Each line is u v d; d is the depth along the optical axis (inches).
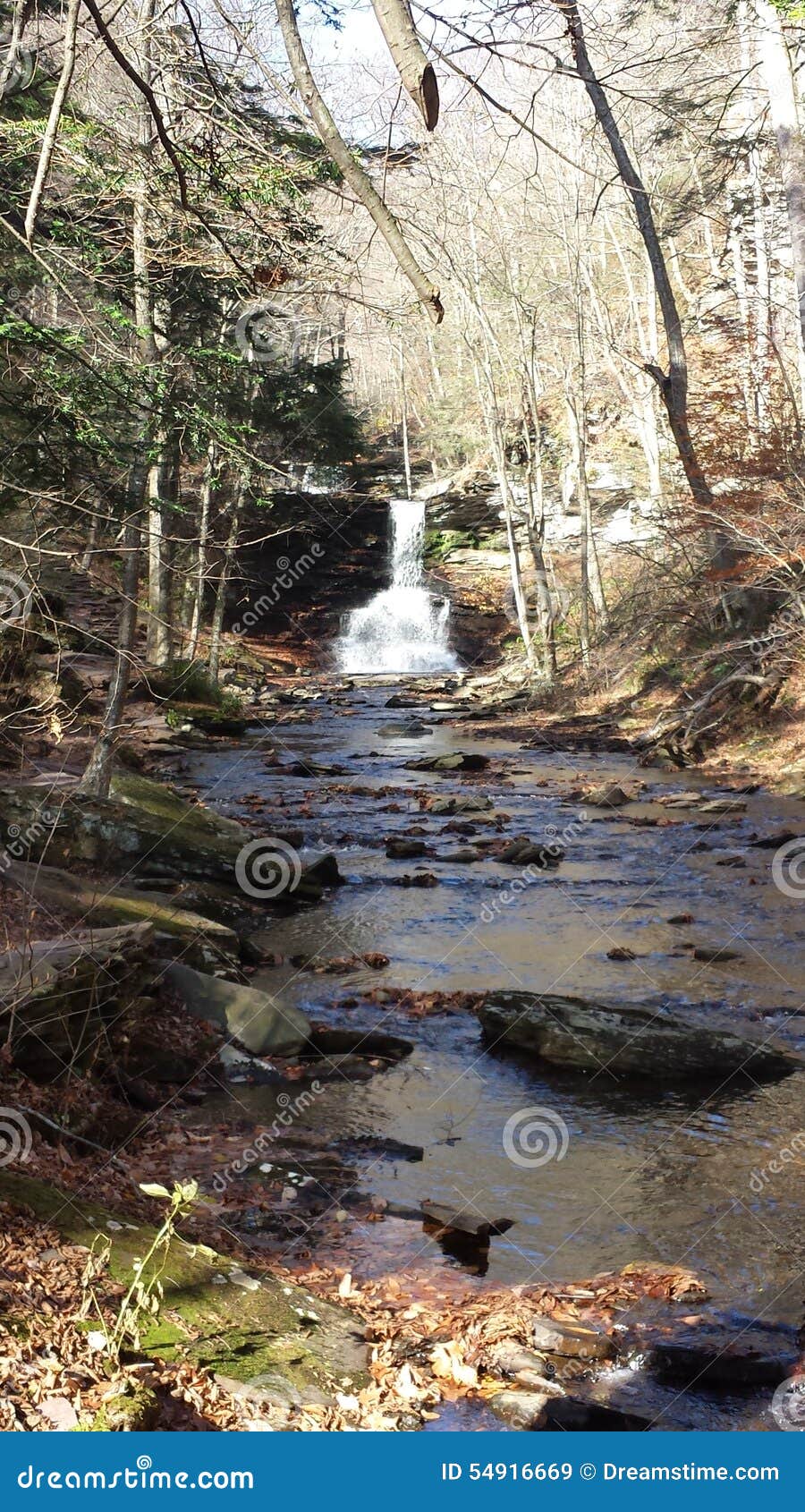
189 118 235.3
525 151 1295.5
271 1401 169.9
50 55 280.7
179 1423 160.2
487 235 1433.3
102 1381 160.2
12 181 358.6
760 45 772.0
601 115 748.6
